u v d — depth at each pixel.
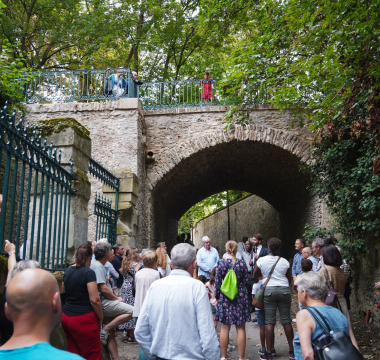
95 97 10.32
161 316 2.60
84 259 3.66
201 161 12.36
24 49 14.36
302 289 2.91
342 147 8.19
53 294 1.47
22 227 7.29
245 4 8.11
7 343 1.36
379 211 6.88
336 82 6.66
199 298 2.62
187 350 2.53
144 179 10.73
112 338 4.54
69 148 5.25
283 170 12.74
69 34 15.06
